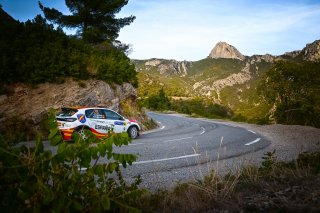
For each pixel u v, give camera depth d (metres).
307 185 3.83
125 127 13.92
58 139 2.57
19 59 14.60
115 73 19.69
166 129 21.19
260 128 20.89
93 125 12.45
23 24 17.75
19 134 2.84
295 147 10.63
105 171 2.65
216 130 19.45
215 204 3.43
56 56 15.95
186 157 8.51
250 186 4.07
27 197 2.15
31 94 14.20
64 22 24.05
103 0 24.05
